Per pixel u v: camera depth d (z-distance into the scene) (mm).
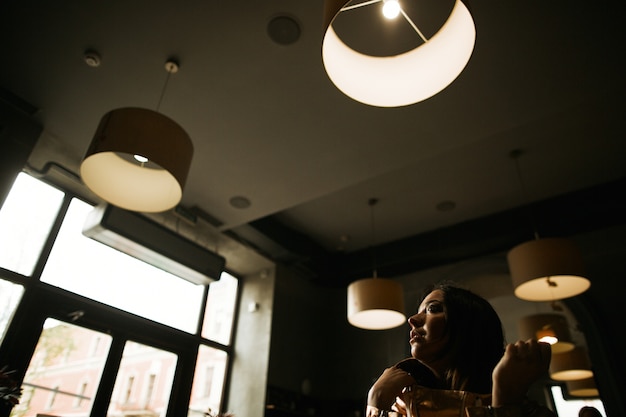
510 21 2557
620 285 4504
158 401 4383
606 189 4711
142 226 4203
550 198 4984
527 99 3027
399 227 5645
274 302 5570
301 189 4043
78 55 2938
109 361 4031
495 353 798
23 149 3326
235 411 4973
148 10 2625
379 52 2877
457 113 3170
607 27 2557
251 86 3055
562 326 4613
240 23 2658
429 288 963
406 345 5496
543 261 3230
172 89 3125
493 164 4520
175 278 5016
